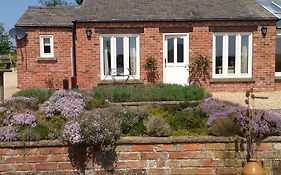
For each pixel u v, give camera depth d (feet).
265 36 54.90
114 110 20.77
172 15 55.11
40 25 59.52
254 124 18.21
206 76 55.36
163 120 19.84
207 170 18.17
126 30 54.75
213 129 18.81
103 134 17.75
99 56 54.85
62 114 21.18
